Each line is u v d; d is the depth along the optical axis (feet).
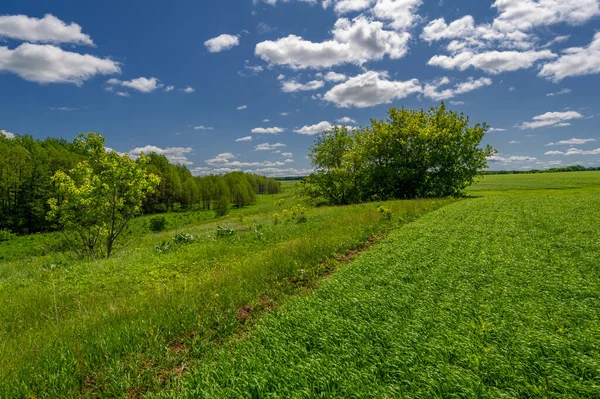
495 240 36.27
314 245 35.01
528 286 21.39
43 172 157.17
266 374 12.57
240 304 21.43
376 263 28.43
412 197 116.16
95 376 13.89
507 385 11.50
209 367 13.56
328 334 15.80
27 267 47.78
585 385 10.96
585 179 207.92
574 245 31.60
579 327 15.33
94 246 61.87
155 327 17.69
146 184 62.54
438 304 19.16
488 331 15.24
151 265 37.22
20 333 19.95
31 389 12.85
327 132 132.57
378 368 12.89
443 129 111.34
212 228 76.33
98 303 24.48
